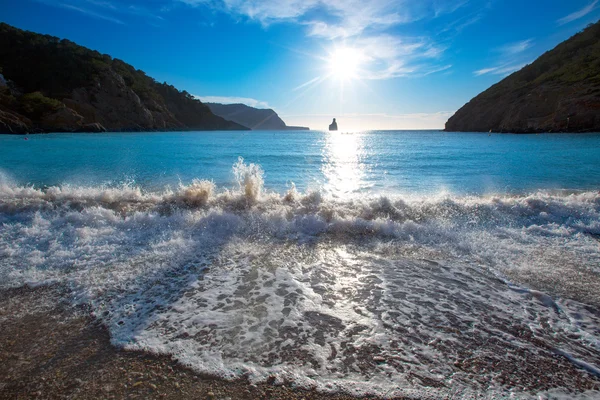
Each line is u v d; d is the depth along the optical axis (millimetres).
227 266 3781
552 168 14766
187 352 2299
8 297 3049
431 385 2016
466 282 3455
